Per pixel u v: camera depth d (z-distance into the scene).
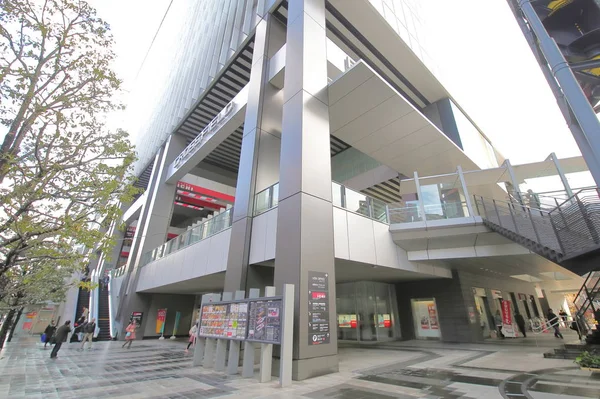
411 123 12.70
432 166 16.11
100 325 20.41
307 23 10.98
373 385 5.89
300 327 6.75
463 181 11.65
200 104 21.89
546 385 5.36
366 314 13.99
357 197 10.52
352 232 9.62
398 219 11.48
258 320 6.84
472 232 10.66
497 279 18.50
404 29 16.61
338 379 6.47
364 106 11.62
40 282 10.76
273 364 7.39
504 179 12.73
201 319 8.95
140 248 22.22
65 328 11.12
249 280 9.69
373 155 15.00
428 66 17.52
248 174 11.14
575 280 24.41
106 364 9.19
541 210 8.78
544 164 11.48
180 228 33.91
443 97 19.05
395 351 10.96
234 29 17.88
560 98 6.00
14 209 4.74
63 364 9.28
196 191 26.28
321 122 9.82
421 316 14.88
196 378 6.89
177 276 15.32
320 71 10.70
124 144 6.04
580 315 10.84
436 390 5.36
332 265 8.12
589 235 6.79
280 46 14.20
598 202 6.73
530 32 6.69
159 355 11.41
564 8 6.46
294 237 7.77
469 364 7.88
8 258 4.89
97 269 32.25
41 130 5.04
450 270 14.22
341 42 15.37
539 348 10.56
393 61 16.64
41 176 4.96
